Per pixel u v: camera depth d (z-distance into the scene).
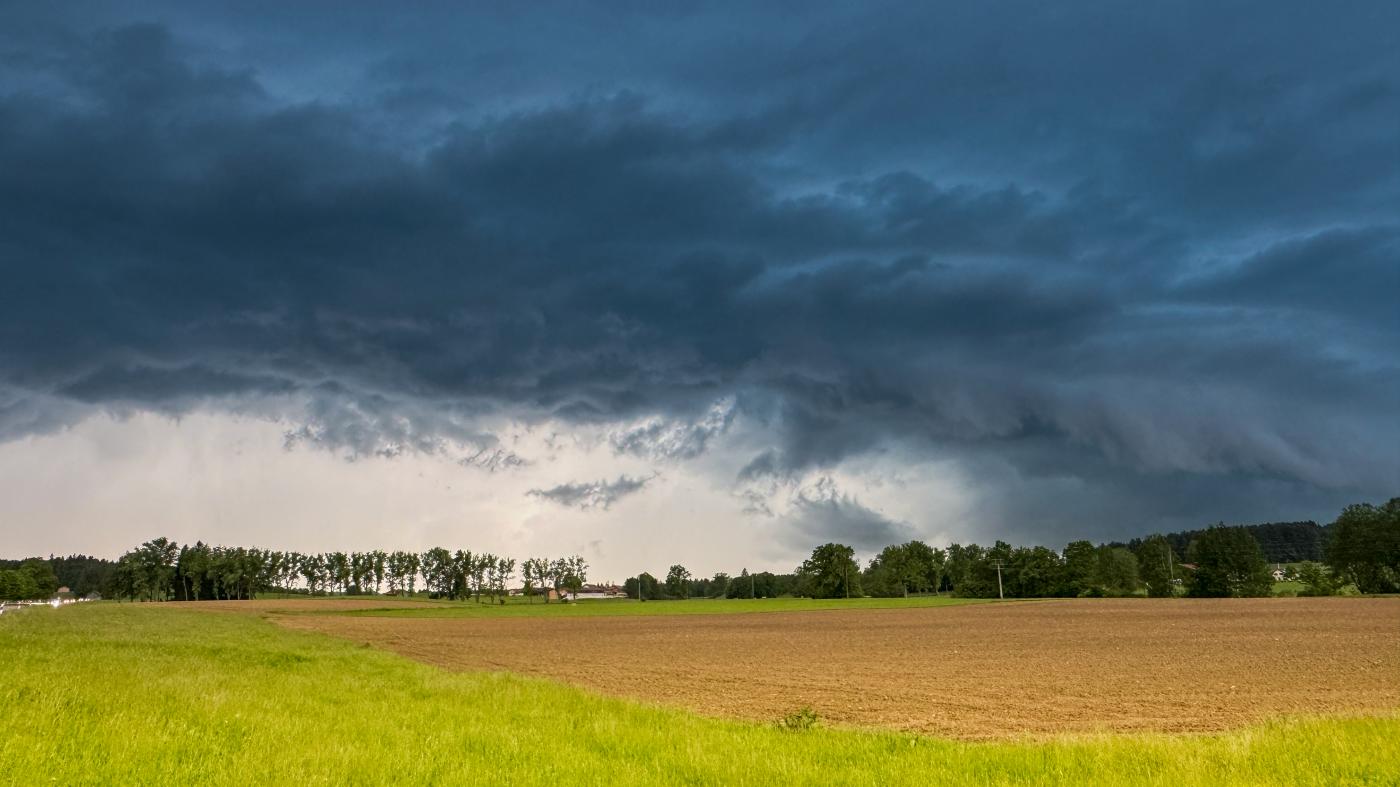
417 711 15.21
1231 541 140.38
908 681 33.03
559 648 55.62
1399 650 42.59
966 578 179.12
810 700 26.72
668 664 42.50
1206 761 10.66
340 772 9.41
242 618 87.75
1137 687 29.73
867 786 9.68
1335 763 10.53
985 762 11.14
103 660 23.25
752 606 147.25
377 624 89.31
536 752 11.19
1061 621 80.31
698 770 10.34
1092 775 10.15
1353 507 132.62
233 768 9.16
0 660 19.94
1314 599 115.19
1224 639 53.19
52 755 9.03
